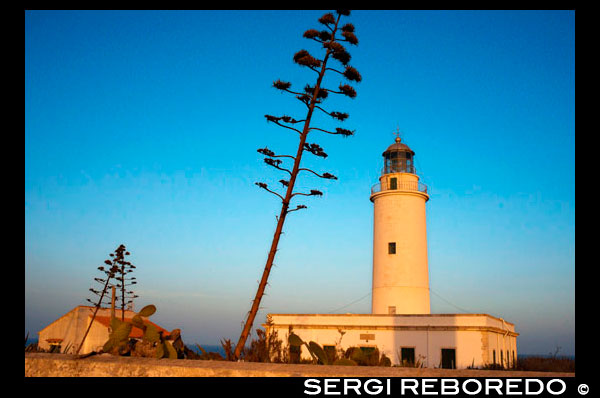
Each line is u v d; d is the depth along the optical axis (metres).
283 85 15.35
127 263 32.34
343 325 33.78
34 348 8.73
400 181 39.78
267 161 15.40
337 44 15.25
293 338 11.37
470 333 31.28
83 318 40.19
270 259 14.80
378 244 39.53
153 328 8.28
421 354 31.92
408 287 37.53
